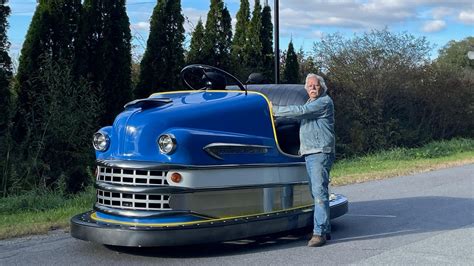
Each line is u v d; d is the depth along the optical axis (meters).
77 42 13.04
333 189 12.07
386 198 10.69
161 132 5.90
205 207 5.90
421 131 24.42
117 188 5.89
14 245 6.85
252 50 19.67
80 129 12.31
